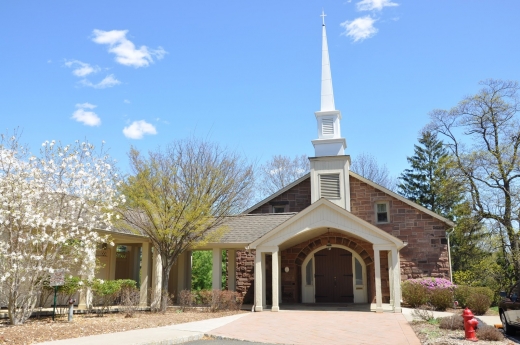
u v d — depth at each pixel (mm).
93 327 12453
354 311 17453
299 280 21703
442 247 21344
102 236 16359
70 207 13984
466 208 27188
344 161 23578
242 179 20672
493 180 26656
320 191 23500
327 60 26250
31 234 13109
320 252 21922
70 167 14078
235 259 22172
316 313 16812
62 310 15719
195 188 18016
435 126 30016
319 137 24797
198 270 29562
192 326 13281
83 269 14391
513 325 12438
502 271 28250
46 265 13047
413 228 21922
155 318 15023
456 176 27312
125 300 16562
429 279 19734
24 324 12695
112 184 16203
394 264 17156
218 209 18969
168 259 17812
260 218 21719
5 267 12477
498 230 27062
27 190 12727
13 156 12977
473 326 10820
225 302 17984
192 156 20000
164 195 17406
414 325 13273
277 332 12336
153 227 18234
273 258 18016
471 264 33219
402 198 22266
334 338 11398
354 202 23266
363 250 21234
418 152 42562
